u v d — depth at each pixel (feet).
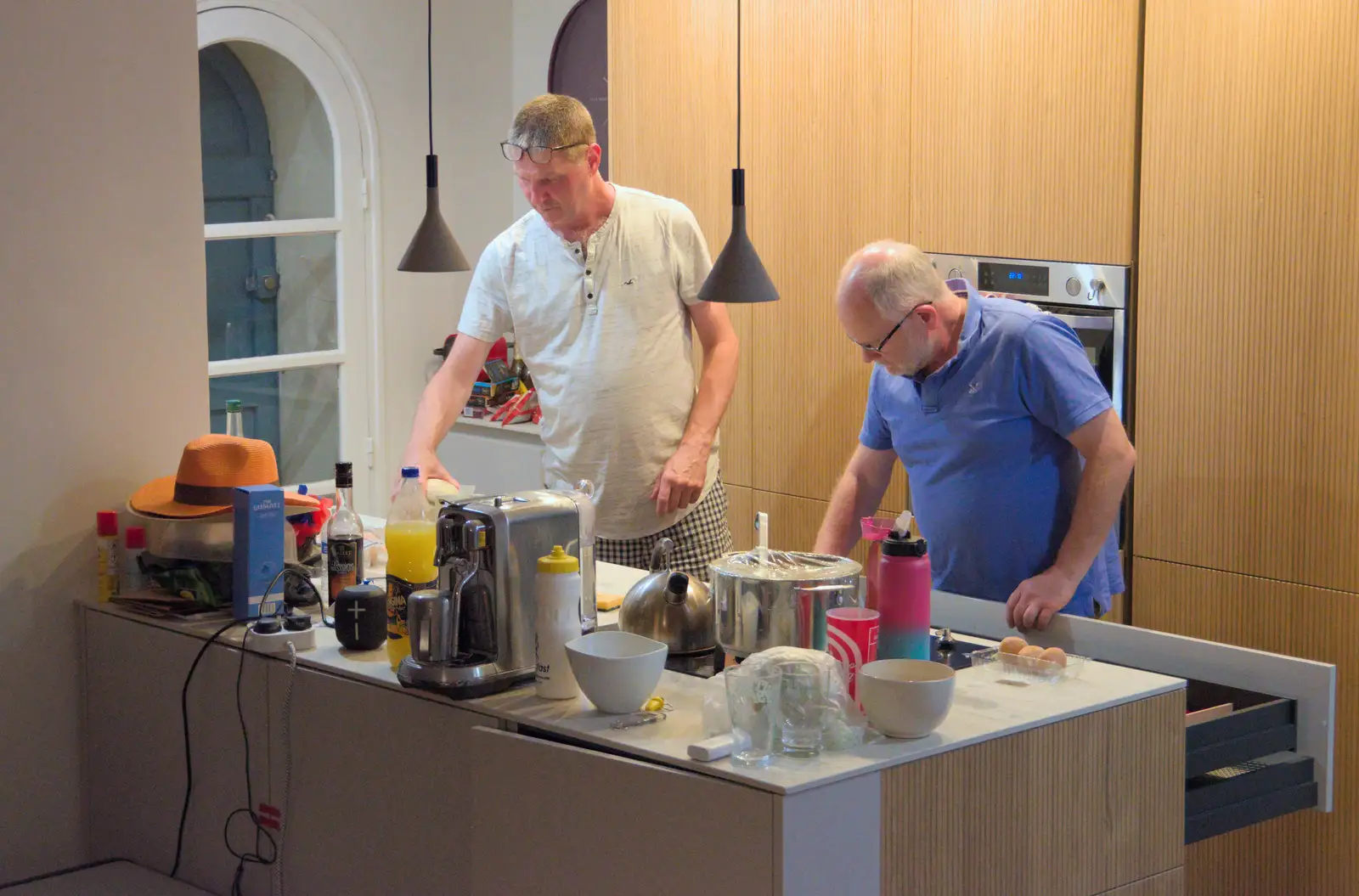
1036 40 10.53
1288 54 9.09
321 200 16.66
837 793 5.30
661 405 10.34
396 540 6.93
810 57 12.15
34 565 8.39
